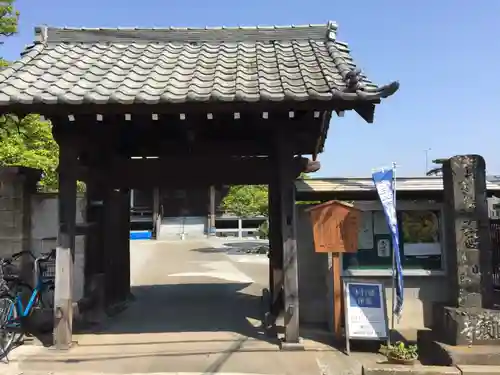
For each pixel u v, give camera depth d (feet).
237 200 116.06
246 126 23.81
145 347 20.75
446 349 18.25
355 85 17.60
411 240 23.81
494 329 18.69
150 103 17.66
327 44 24.17
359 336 19.92
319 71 20.83
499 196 25.77
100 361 18.95
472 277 19.98
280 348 20.36
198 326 24.63
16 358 19.25
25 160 38.91
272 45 24.72
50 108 17.93
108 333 23.13
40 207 25.70
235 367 18.28
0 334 19.61
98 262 26.99
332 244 21.56
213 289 38.32
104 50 23.70
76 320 23.24
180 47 24.48
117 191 29.22
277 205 25.11
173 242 105.50
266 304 30.83
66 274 20.47
